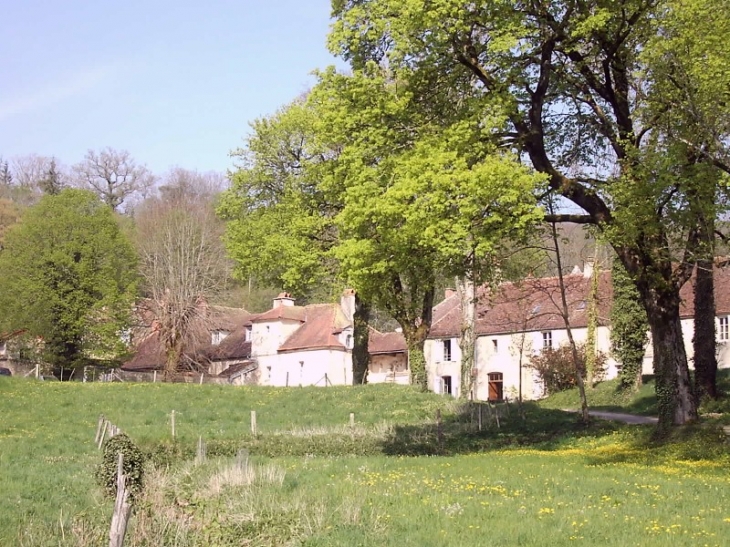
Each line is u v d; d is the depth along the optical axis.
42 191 106.44
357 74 24.55
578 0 23.31
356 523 12.94
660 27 22.80
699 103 20.56
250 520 12.52
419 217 21.81
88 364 64.75
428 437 32.25
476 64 24.30
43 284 62.06
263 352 78.56
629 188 22.17
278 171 47.28
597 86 25.91
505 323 63.09
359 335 48.66
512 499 15.57
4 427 34.19
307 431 33.94
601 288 61.66
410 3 22.38
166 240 69.75
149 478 15.85
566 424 34.69
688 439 25.00
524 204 22.05
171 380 65.94
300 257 43.16
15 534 12.55
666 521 13.21
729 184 20.30
